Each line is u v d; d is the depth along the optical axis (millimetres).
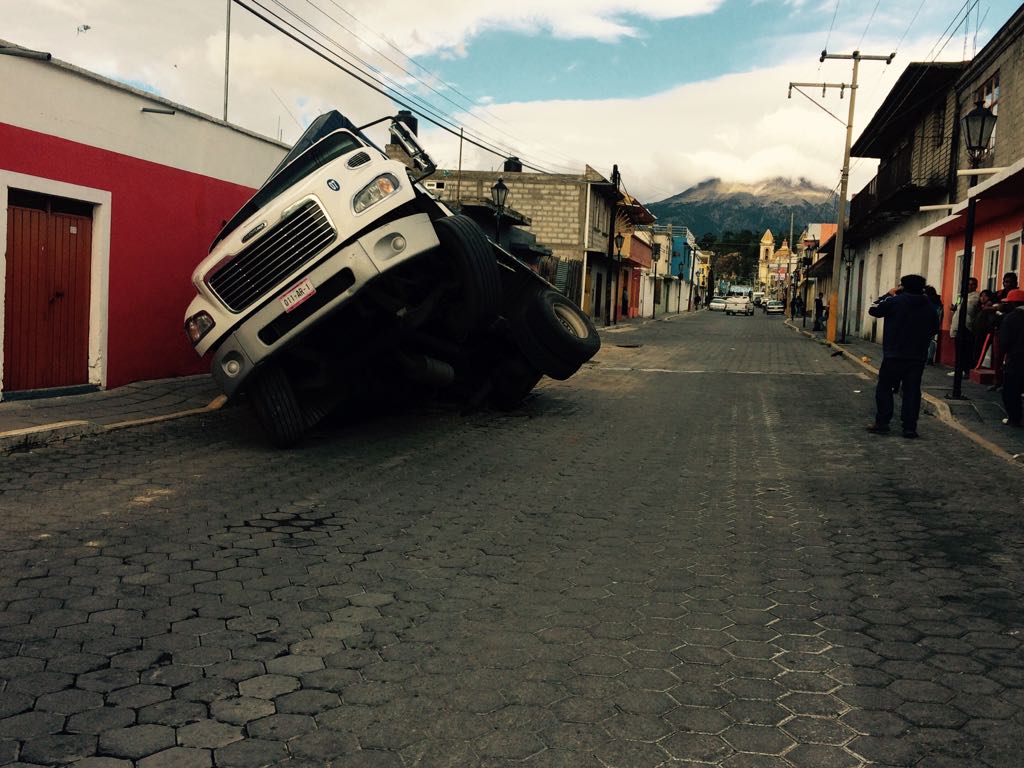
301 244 7188
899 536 5191
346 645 3477
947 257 19578
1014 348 9234
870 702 3000
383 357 8852
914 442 8703
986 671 3252
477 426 9570
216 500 5871
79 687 3039
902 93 21781
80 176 9680
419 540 5051
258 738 2717
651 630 3680
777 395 13094
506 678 3186
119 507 5594
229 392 7391
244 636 3545
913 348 8922
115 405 9461
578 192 36000
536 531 5305
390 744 2697
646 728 2812
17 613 3725
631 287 54094
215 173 12148
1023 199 12773
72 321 9930
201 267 7684
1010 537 5148
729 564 4645
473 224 8844
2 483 6121
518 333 9977
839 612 3896
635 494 6391
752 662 3342
